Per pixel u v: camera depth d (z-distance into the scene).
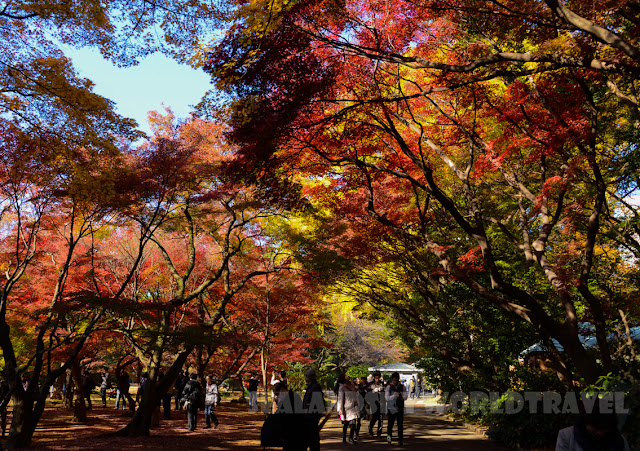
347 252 15.37
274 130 8.72
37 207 13.74
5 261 16.59
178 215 16.70
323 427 18.53
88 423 18.20
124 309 12.13
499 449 11.77
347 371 44.75
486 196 15.38
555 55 6.63
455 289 16.16
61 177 12.77
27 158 12.16
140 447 12.14
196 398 16.56
